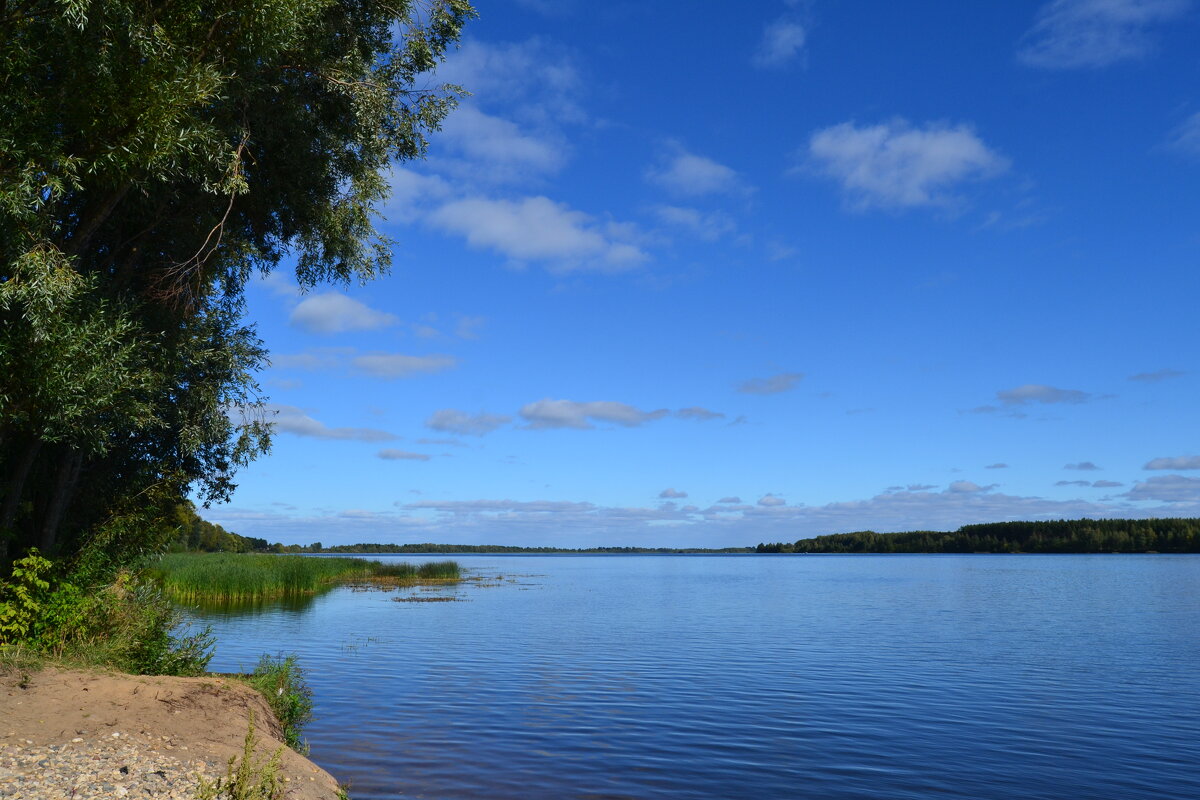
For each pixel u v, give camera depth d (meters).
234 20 13.62
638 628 39.00
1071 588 79.06
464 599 56.22
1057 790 13.34
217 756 9.23
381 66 18.14
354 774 13.10
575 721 17.88
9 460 15.20
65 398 11.92
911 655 30.16
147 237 17.17
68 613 12.93
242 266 18.44
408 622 39.22
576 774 13.65
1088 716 19.34
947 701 21.09
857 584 90.31
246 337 19.20
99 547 15.78
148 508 17.94
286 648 28.66
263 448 19.11
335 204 18.97
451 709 18.86
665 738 16.48
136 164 12.93
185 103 12.59
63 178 12.16
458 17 18.11
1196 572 118.88
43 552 14.96
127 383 13.30
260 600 50.56
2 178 11.50
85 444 15.10
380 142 18.08
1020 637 36.66
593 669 25.81
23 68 11.95
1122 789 13.41
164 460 18.84
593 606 52.97
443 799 11.98
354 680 22.73
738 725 17.86
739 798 12.59
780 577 115.00
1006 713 19.61
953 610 52.38
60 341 11.90
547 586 78.94
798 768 14.41
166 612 15.34
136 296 16.27
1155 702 21.16
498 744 15.56
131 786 7.77
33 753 8.38
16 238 11.51
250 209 18.27
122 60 12.23
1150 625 42.44
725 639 34.91
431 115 18.61
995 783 13.68
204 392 17.83
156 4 13.13
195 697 11.40
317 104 18.08
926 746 16.19
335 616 41.41
